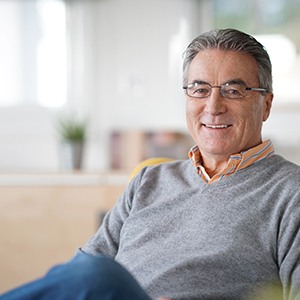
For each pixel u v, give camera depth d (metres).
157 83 3.87
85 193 3.43
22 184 3.45
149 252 1.81
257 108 1.87
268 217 1.71
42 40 3.98
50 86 4.00
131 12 3.88
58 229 3.45
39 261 3.47
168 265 1.74
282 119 3.71
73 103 3.96
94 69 3.93
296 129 3.70
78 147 3.72
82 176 3.43
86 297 1.28
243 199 1.75
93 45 3.93
